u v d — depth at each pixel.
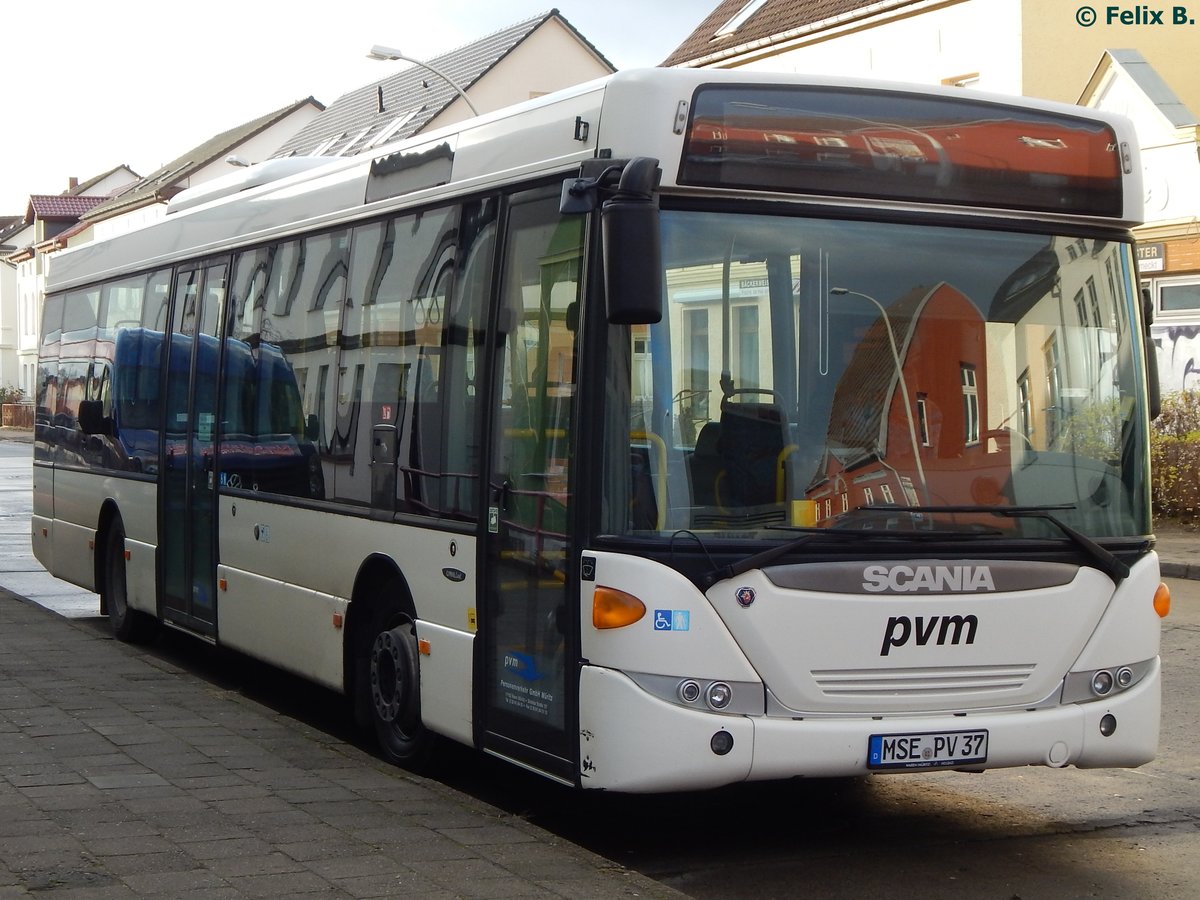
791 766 5.90
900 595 6.05
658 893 5.41
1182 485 21.59
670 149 6.01
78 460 13.07
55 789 6.68
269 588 9.30
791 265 6.15
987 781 8.04
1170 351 24.69
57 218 92.25
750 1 34.66
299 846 5.85
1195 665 11.47
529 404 6.56
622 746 5.88
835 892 6.06
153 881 5.30
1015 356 6.42
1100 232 6.73
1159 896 6.06
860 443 6.12
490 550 6.83
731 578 5.88
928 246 6.35
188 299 10.95
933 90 6.42
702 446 5.98
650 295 5.66
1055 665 6.30
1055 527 6.34
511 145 6.96
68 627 12.55
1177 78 27.98
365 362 8.22
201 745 7.80
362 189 8.48
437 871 5.56
